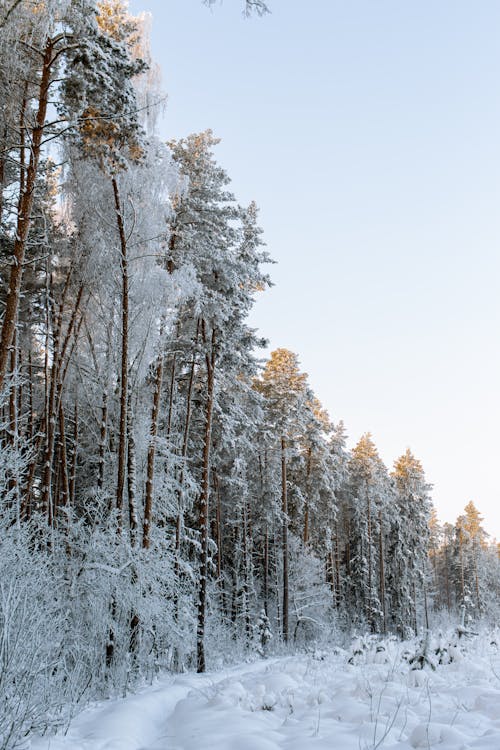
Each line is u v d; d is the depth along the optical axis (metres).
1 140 12.70
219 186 20.73
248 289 22.50
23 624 6.66
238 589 28.97
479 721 5.80
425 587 50.91
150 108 15.73
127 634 12.51
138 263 15.66
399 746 5.23
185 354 21.38
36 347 23.98
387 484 49.50
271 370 34.44
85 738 6.75
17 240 10.54
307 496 37.66
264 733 6.15
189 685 12.17
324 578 36.50
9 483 14.60
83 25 11.45
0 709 5.86
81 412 22.62
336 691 7.79
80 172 14.93
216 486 29.78
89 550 12.95
